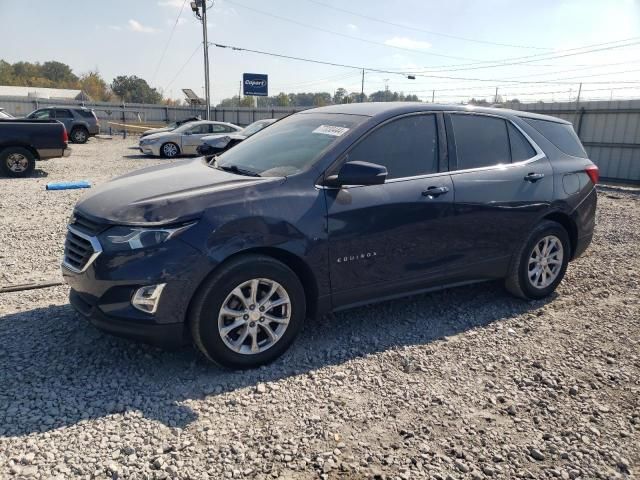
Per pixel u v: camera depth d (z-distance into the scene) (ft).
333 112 14.52
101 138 101.65
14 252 19.57
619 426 9.93
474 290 17.11
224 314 10.94
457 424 9.80
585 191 16.83
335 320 14.38
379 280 12.92
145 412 9.76
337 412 10.01
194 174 12.87
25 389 10.34
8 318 13.65
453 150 14.12
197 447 8.84
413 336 13.50
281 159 12.92
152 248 10.32
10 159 40.98
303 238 11.53
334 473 8.36
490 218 14.47
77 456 8.46
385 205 12.57
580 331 14.11
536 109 62.64
